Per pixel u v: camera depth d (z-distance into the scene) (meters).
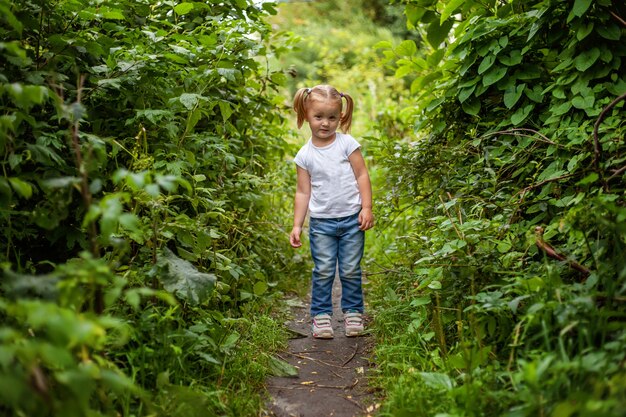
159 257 2.35
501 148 3.00
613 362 1.73
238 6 3.78
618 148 2.55
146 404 1.81
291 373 2.61
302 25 14.57
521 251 2.57
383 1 14.46
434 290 2.64
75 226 2.50
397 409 2.10
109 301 1.70
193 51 3.07
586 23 2.82
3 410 1.62
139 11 3.31
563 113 2.81
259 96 3.98
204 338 2.30
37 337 1.91
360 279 3.21
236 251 3.32
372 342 3.02
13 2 2.37
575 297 1.98
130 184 1.87
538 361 1.81
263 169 4.20
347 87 10.17
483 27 3.16
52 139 2.31
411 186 3.48
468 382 1.95
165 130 2.97
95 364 1.72
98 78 2.74
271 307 3.43
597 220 2.07
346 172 3.21
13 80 2.30
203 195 3.11
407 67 3.92
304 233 4.85
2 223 2.31
